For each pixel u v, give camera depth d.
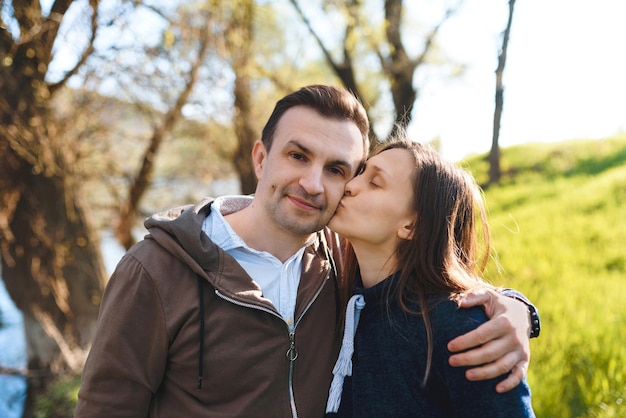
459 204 1.92
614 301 4.79
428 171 1.87
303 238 1.99
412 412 1.74
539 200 9.28
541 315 4.66
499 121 11.25
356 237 1.91
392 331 1.82
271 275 1.97
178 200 11.30
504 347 1.62
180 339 1.77
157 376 1.79
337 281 2.11
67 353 6.34
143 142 8.82
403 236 1.87
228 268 1.83
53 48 6.00
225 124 8.92
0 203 6.06
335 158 1.88
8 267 6.32
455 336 1.67
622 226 6.77
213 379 1.77
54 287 6.29
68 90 6.76
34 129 5.93
